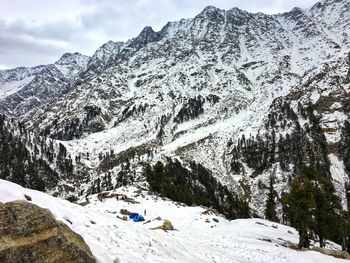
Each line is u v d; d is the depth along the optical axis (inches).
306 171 2343.8
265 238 1844.2
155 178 3730.3
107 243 596.4
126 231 710.5
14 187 592.7
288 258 1285.7
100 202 2395.4
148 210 2314.2
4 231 424.5
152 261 619.8
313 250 1680.6
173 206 2546.8
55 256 433.1
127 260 553.6
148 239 734.5
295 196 2027.6
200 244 1184.8
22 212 452.8
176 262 681.6
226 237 1684.3
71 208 662.5
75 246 453.4
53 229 453.4
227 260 970.1
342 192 7578.7
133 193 2753.4
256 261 1126.4
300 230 1921.8
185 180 7583.7
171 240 863.7
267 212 4557.1
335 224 2898.6
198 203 4475.9
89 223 642.8
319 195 2290.8
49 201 621.9
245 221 2615.7
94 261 470.0
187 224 2068.2
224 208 6919.3
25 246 422.0
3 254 402.3
